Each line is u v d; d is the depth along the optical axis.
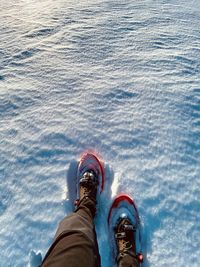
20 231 1.40
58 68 2.36
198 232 1.41
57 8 3.32
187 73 2.35
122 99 2.07
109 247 1.38
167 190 1.56
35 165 1.68
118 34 2.80
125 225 1.38
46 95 2.11
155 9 3.38
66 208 1.50
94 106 2.01
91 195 1.45
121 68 2.37
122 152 1.74
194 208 1.50
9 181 1.61
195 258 1.33
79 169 1.64
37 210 1.48
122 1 3.53
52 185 1.59
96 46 2.61
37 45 2.63
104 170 1.67
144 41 2.72
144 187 1.57
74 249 1.00
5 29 2.93
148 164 1.68
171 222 1.44
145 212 1.47
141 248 1.37
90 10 3.25
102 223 1.46
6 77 2.29
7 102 2.05
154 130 1.86
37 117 1.94
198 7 3.60
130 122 1.91
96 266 1.00
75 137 1.81
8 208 1.49
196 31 2.97
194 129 1.90
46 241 1.37
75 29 2.85
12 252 1.34
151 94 2.11
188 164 1.69
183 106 2.04
